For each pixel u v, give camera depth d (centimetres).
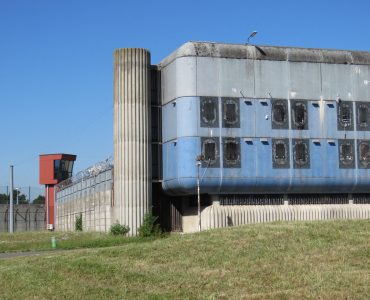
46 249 4809
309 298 1922
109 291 2247
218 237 3144
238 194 5962
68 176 11181
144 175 5994
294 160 6019
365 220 3534
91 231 7112
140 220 5919
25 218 10756
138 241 5012
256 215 5850
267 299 1952
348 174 6166
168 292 2162
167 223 6231
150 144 6097
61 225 10075
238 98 5909
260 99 5975
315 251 2622
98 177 7156
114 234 5816
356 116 6256
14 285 2519
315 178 6056
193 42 5894
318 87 6169
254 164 5894
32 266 2958
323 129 6138
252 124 5931
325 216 6066
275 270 2333
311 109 6122
